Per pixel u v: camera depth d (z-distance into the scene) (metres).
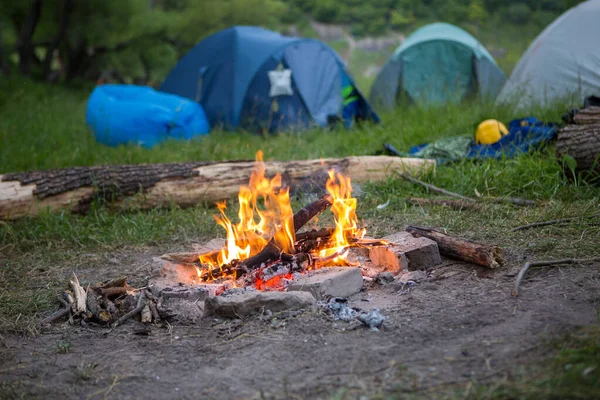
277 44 11.34
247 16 22.27
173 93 12.24
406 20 36.12
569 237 4.78
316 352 3.38
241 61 11.37
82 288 4.31
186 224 6.18
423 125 9.59
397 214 5.90
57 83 20.98
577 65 9.77
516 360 3.08
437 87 13.23
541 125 7.73
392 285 4.21
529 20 34.75
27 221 6.17
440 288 4.14
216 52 11.76
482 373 3.00
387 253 4.54
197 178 6.74
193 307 4.06
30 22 19.45
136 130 10.14
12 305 4.31
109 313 4.09
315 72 11.42
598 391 2.71
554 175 6.11
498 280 4.16
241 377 3.20
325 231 4.71
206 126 10.88
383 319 3.69
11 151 9.21
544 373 2.91
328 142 9.57
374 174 7.02
